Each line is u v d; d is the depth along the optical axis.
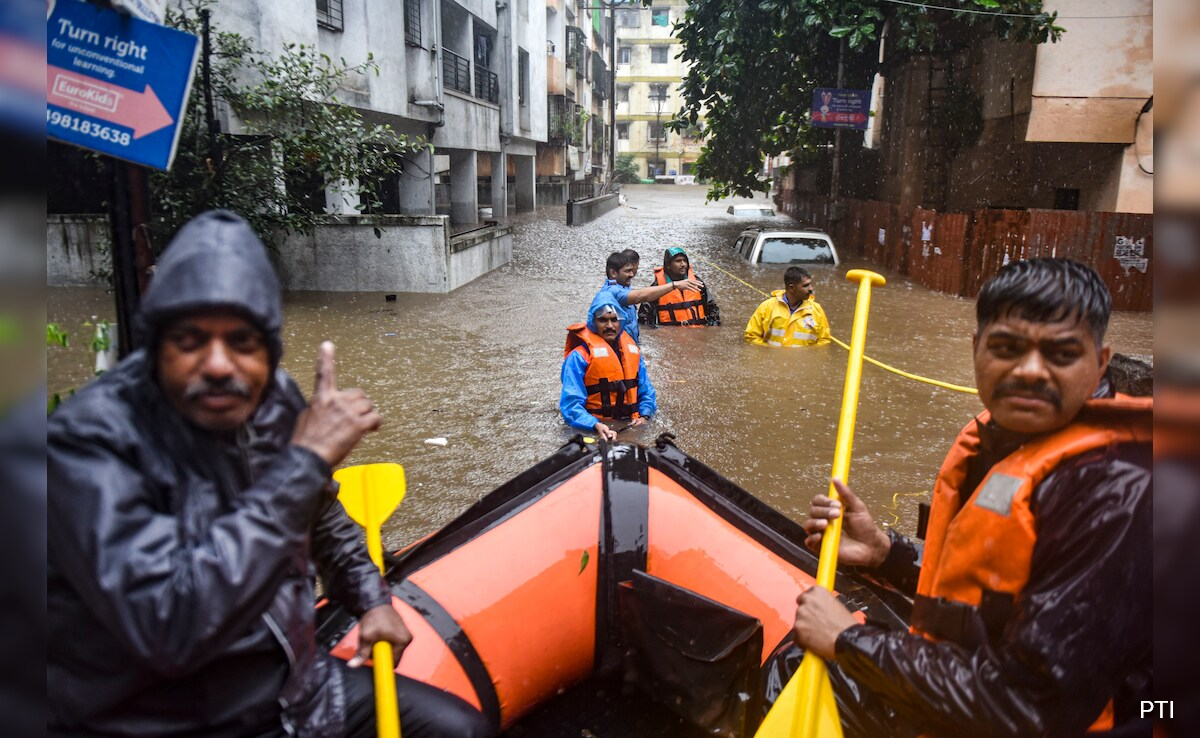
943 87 16.38
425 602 2.53
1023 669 1.35
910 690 1.48
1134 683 1.54
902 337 9.09
